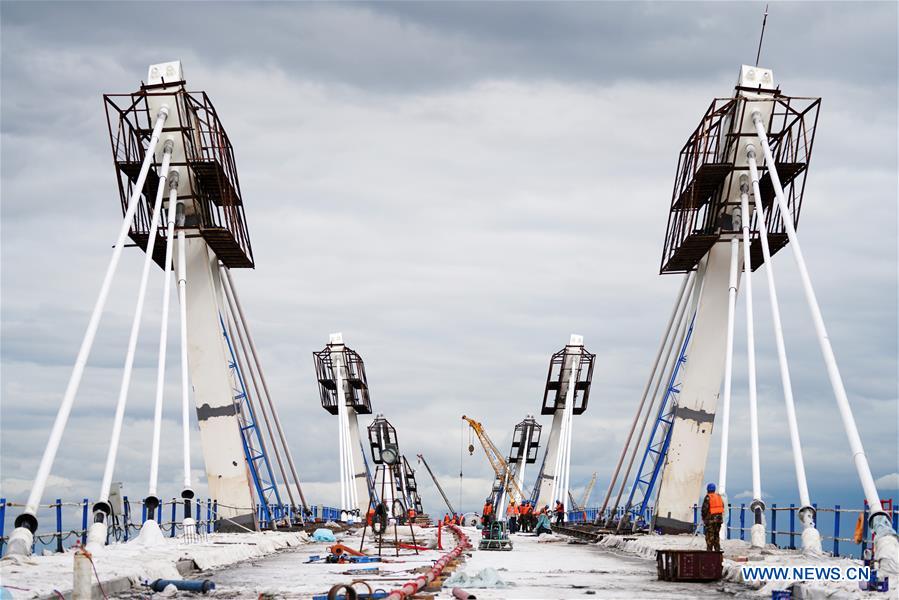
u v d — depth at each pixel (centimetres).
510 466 11975
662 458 5019
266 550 3912
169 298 4344
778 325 3700
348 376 9269
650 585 2320
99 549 2931
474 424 12712
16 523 2702
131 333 3753
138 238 4731
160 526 3644
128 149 4584
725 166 4500
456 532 6003
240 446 4997
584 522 7838
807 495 3281
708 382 4775
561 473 9306
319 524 6412
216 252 5150
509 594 2073
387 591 2036
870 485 2716
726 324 4756
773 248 4722
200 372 5012
